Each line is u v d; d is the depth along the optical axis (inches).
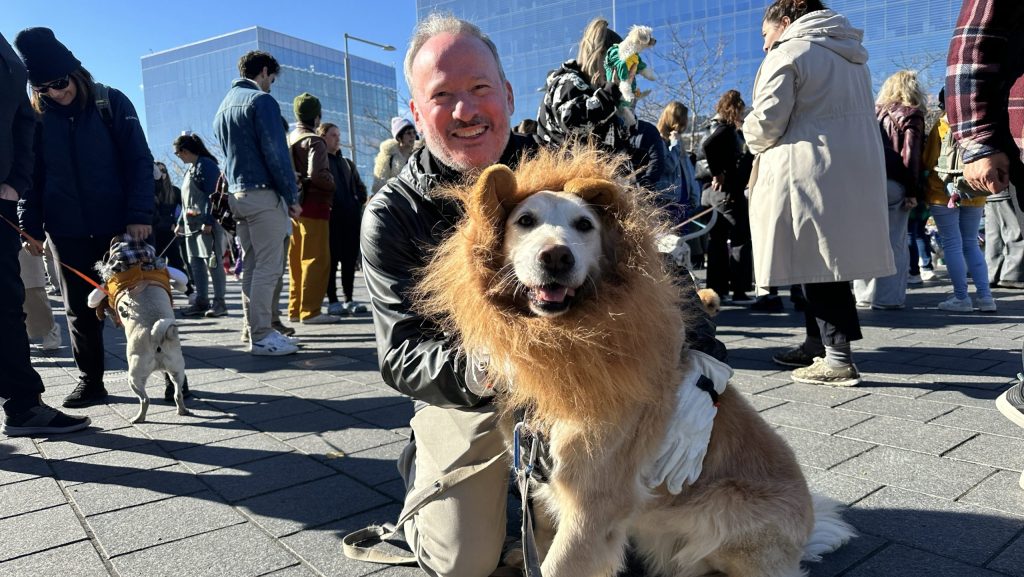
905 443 124.0
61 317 356.5
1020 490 102.4
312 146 275.7
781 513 77.5
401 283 80.9
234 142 219.1
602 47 137.9
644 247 66.8
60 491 115.6
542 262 61.1
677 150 282.7
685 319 77.9
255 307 230.5
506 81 93.4
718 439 81.6
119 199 167.9
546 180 70.7
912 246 389.1
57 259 167.0
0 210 142.9
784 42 160.2
